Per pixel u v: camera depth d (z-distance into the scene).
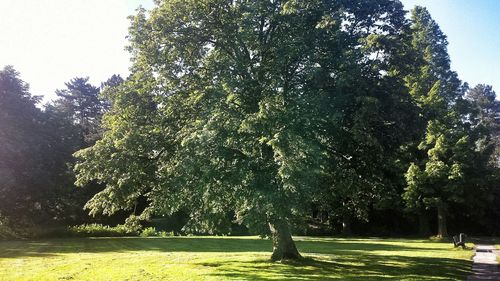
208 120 15.17
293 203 13.70
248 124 13.86
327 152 17.52
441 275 15.64
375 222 51.91
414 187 39.59
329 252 25.84
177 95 17.97
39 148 38.78
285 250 19.50
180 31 17.53
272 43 17.08
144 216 18.69
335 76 16.08
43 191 39.22
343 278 14.69
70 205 44.69
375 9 17.55
